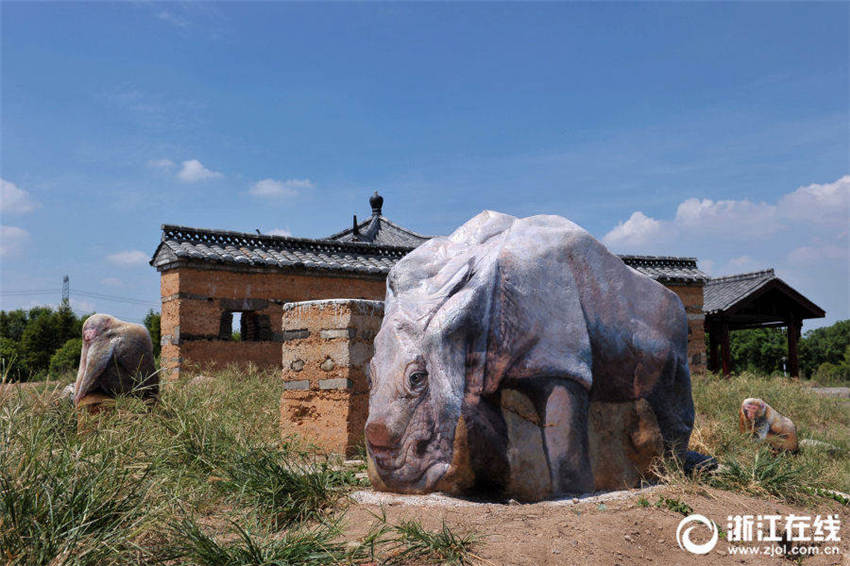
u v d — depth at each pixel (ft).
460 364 12.54
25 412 11.73
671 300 15.35
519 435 12.61
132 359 19.08
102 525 9.25
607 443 13.87
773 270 57.31
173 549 9.21
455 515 11.19
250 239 39.04
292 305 20.48
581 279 14.03
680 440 15.06
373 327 19.97
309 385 19.76
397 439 12.62
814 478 16.72
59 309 74.54
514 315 12.91
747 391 36.70
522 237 13.85
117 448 11.45
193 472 12.61
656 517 11.78
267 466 12.91
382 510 10.67
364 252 42.88
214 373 34.17
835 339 138.92
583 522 11.10
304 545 9.52
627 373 14.34
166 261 36.27
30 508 8.76
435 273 13.83
